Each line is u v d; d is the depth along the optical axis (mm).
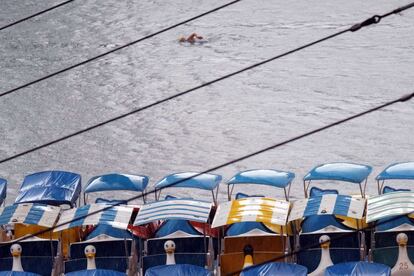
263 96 117375
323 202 67438
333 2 153500
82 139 107625
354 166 75188
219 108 114500
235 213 67500
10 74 130500
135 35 144250
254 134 106188
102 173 98312
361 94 115375
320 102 114062
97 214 68812
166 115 113500
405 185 90688
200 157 100812
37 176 77875
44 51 139375
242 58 131500
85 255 67500
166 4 158875
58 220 69688
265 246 67062
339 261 65750
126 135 108062
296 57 130125
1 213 71062
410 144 100625
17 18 154625
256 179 74500
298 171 95688
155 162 100250
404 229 66562
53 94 122375
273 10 152125
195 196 91000
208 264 67312
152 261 67000
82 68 131375
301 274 61188
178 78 125500
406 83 117562
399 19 142750
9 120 114500
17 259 67312
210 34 142500
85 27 149250
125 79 126250
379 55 128375
